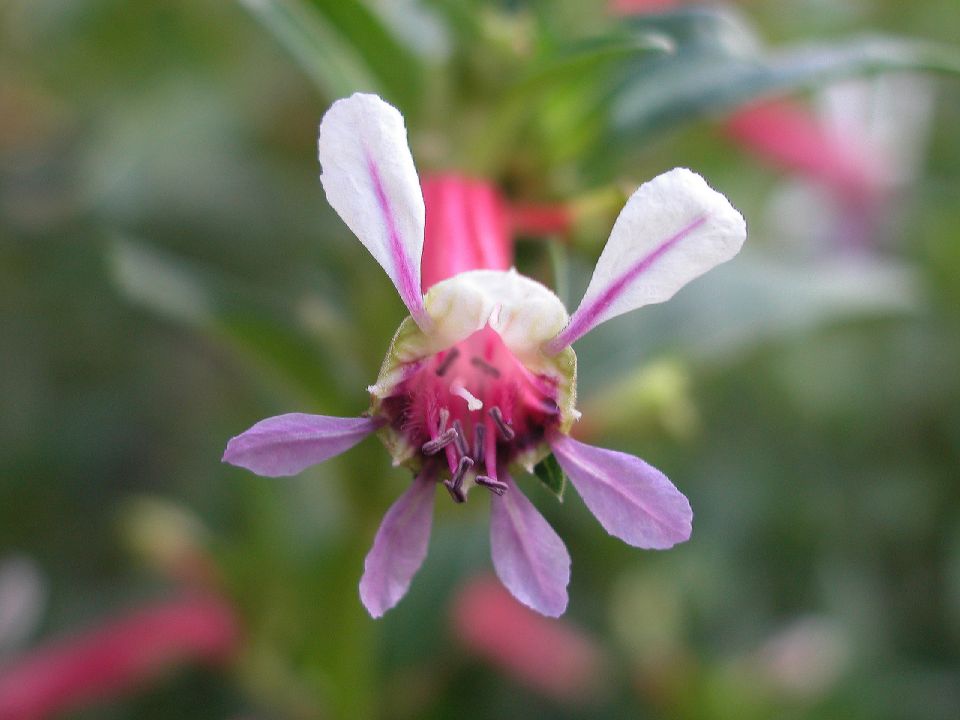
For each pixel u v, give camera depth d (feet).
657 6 0.25
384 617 0.24
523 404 0.15
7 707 0.24
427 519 0.15
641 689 0.28
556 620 0.28
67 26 0.34
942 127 0.40
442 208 0.17
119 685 0.24
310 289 0.22
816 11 0.35
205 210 0.34
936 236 0.36
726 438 0.35
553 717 0.28
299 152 0.35
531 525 0.15
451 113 0.20
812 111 0.35
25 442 0.33
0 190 0.34
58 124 0.36
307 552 0.23
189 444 0.33
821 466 0.35
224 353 0.34
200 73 0.35
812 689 0.28
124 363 0.35
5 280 0.34
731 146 0.35
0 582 0.27
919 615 0.33
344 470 0.20
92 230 0.33
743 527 0.33
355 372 0.20
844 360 0.35
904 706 0.30
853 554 0.34
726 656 0.30
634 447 0.32
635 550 0.31
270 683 0.23
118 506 0.33
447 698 0.27
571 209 0.18
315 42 0.19
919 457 0.35
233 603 0.23
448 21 0.20
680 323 0.22
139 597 0.31
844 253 0.37
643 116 0.20
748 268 0.22
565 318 0.15
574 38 0.20
